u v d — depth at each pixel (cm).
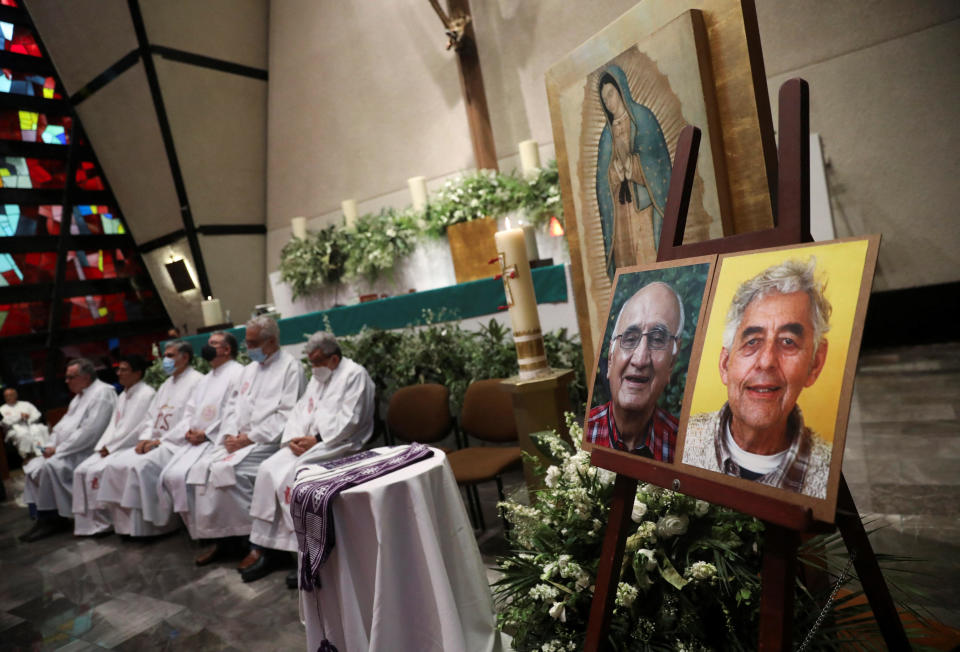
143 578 362
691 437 142
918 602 196
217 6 809
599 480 199
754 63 177
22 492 679
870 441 352
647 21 202
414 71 766
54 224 900
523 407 270
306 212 905
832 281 123
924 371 472
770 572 122
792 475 119
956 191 546
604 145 226
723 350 140
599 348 175
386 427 435
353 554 215
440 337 420
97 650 284
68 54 830
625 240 223
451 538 221
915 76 548
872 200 577
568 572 184
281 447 353
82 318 920
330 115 845
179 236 884
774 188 179
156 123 809
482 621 219
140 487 416
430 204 585
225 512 360
